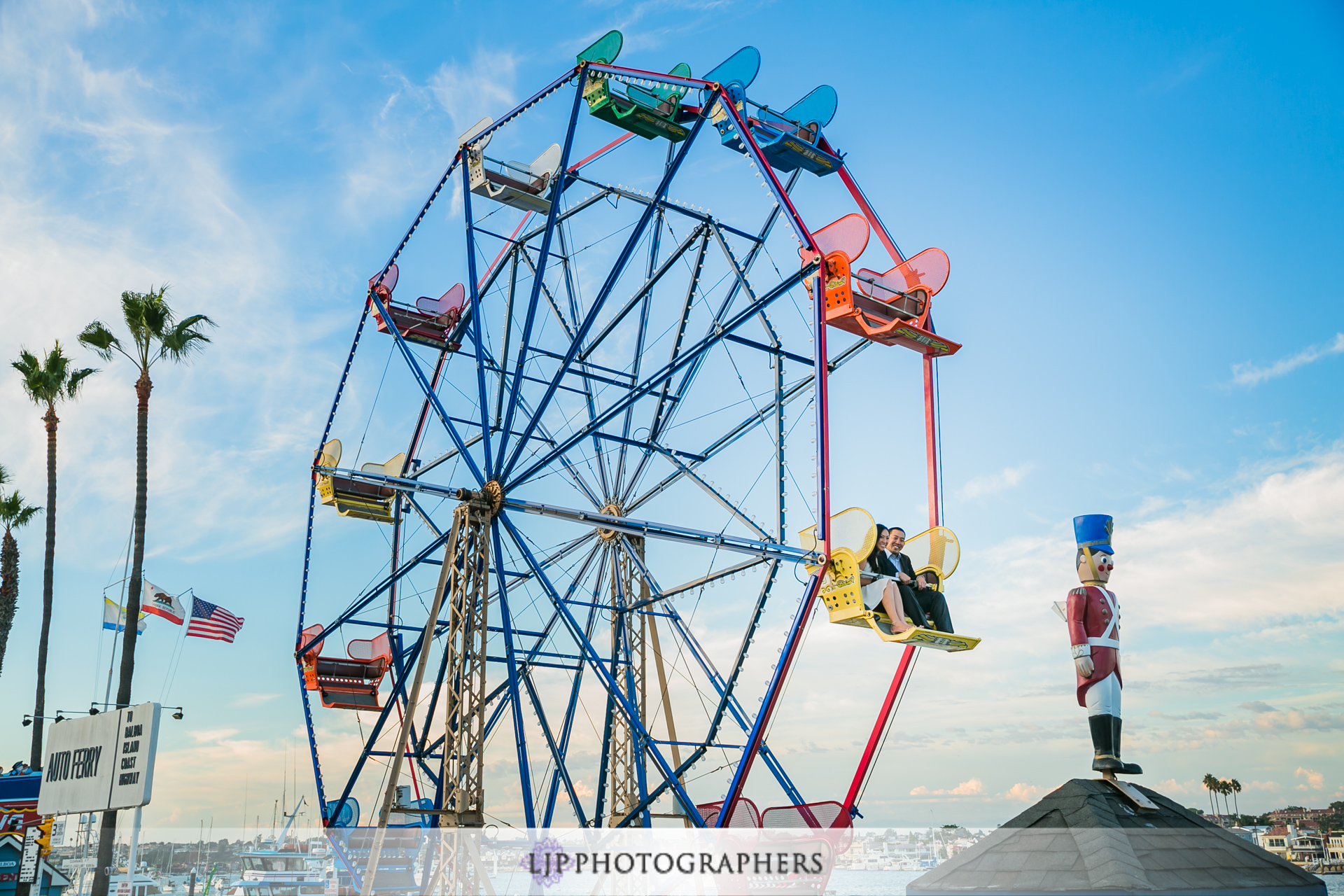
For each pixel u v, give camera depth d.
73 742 36.75
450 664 27.42
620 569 36.69
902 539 26.19
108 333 48.34
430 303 38.75
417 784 35.19
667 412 35.66
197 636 43.66
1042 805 16.86
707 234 34.19
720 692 32.25
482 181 32.88
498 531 30.16
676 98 31.52
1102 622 17.84
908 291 28.67
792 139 31.78
